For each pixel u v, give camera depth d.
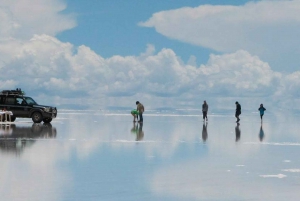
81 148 32.03
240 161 26.12
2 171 21.84
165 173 21.92
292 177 21.03
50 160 25.77
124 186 18.78
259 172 22.33
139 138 40.94
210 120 87.69
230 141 38.66
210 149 32.28
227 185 19.16
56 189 17.95
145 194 17.45
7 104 64.00
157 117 108.44
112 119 90.56
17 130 48.88
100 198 16.72
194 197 17.05
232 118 103.50
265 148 33.19
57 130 50.59
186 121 81.50
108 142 36.81
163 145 34.81
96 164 24.48
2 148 31.31
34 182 19.22
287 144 36.28
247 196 17.20
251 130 54.44
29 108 64.00
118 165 24.23
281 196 17.17
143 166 24.00
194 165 24.52
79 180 19.84
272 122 80.25
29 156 27.28
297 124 71.81
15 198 16.42
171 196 17.19
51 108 64.88
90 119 90.06
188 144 35.75
